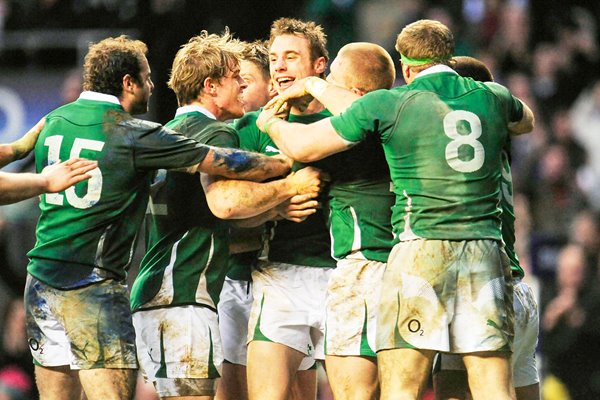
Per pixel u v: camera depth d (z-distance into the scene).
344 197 24.77
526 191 51.47
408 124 22.95
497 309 22.75
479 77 26.34
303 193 24.69
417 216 22.91
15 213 46.22
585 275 38.88
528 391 25.91
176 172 25.05
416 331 22.69
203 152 24.11
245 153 24.52
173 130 24.61
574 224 47.03
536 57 56.91
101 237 23.92
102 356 23.70
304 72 25.91
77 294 23.80
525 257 41.16
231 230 26.19
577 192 51.31
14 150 25.08
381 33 55.34
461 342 22.78
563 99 55.84
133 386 23.98
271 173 24.83
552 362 38.34
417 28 23.70
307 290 25.55
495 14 57.44
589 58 57.00
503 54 56.69
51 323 24.03
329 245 25.77
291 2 51.28
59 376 24.45
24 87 47.00
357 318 24.48
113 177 23.89
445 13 56.16
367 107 23.11
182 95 25.58
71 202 23.86
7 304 44.28
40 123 25.39
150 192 25.19
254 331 25.61
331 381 24.83
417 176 22.94
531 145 53.53
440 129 22.88
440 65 23.53
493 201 23.17
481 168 22.95
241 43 28.00
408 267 22.83
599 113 55.00
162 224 25.12
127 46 24.77
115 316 23.91
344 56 25.20
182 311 24.67
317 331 25.86
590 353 38.22
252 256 26.89
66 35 48.53
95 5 49.00
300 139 23.64
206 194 24.61
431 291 22.67
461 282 22.73
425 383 23.05
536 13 57.84
